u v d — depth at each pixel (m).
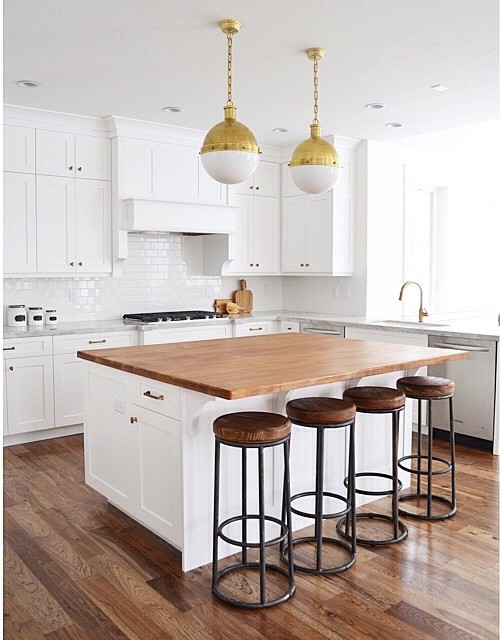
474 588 2.47
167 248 5.79
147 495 2.90
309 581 2.53
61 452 4.37
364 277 5.81
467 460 4.22
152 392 2.80
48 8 2.86
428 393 3.15
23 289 4.91
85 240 4.93
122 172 4.98
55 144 4.74
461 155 6.66
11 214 4.55
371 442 3.48
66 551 2.82
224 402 2.74
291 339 3.89
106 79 3.91
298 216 6.02
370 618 2.26
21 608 2.33
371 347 3.52
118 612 2.31
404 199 6.12
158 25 3.07
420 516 3.18
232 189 5.75
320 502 2.59
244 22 3.03
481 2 2.81
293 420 2.63
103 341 4.84
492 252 7.35
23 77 3.86
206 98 4.36
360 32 3.16
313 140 3.19
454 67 3.70
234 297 6.30
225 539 2.43
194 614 2.29
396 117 4.91
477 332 4.43
